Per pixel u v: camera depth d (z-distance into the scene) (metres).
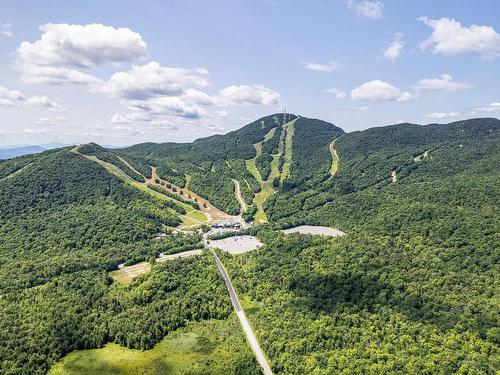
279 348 166.00
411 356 149.00
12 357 162.62
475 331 156.50
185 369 164.50
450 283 186.62
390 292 188.88
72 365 167.62
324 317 179.25
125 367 166.88
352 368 148.25
